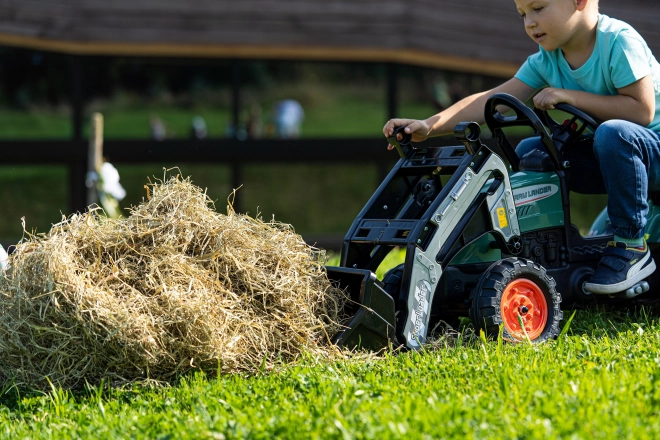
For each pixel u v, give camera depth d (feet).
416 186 11.55
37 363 9.41
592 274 11.70
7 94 37.40
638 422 6.82
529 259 11.39
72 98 31.12
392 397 7.90
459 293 10.96
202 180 62.03
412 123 11.76
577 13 11.46
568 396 7.49
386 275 11.18
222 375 9.44
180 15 30.07
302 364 9.51
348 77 66.64
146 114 49.19
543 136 11.22
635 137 11.02
